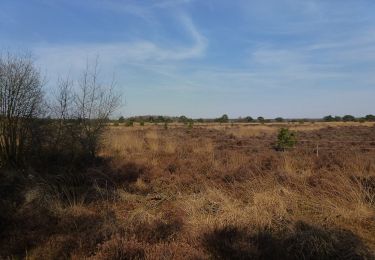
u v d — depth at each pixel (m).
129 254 5.37
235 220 6.70
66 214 7.36
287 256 5.69
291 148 18.81
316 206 7.53
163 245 5.59
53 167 11.77
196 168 11.94
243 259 5.57
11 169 10.66
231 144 22.70
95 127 13.89
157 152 15.73
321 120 101.31
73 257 5.53
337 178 8.78
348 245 5.84
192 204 7.69
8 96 11.57
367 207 7.35
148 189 9.86
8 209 7.41
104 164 12.71
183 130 40.56
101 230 6.31
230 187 9.45
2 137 11.58
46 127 12.44
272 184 8.80
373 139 29.19
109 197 8.77
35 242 6.17
